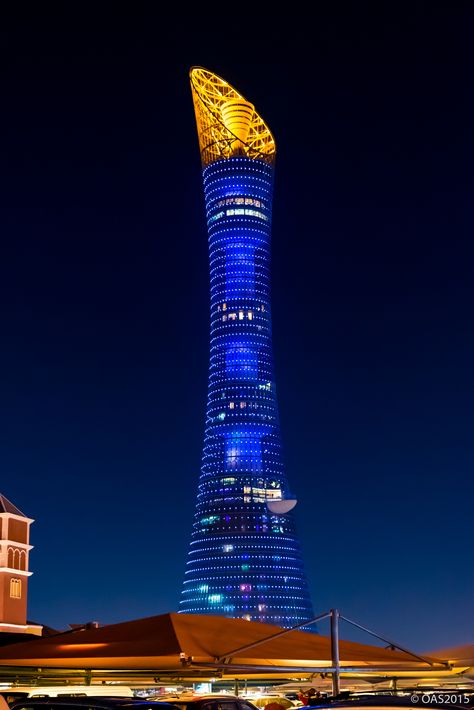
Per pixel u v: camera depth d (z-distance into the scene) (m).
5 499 112.19
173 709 17.69
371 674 38.41
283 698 45.78
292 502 196.62
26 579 111.38
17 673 31.62
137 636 30.41
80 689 29.16
